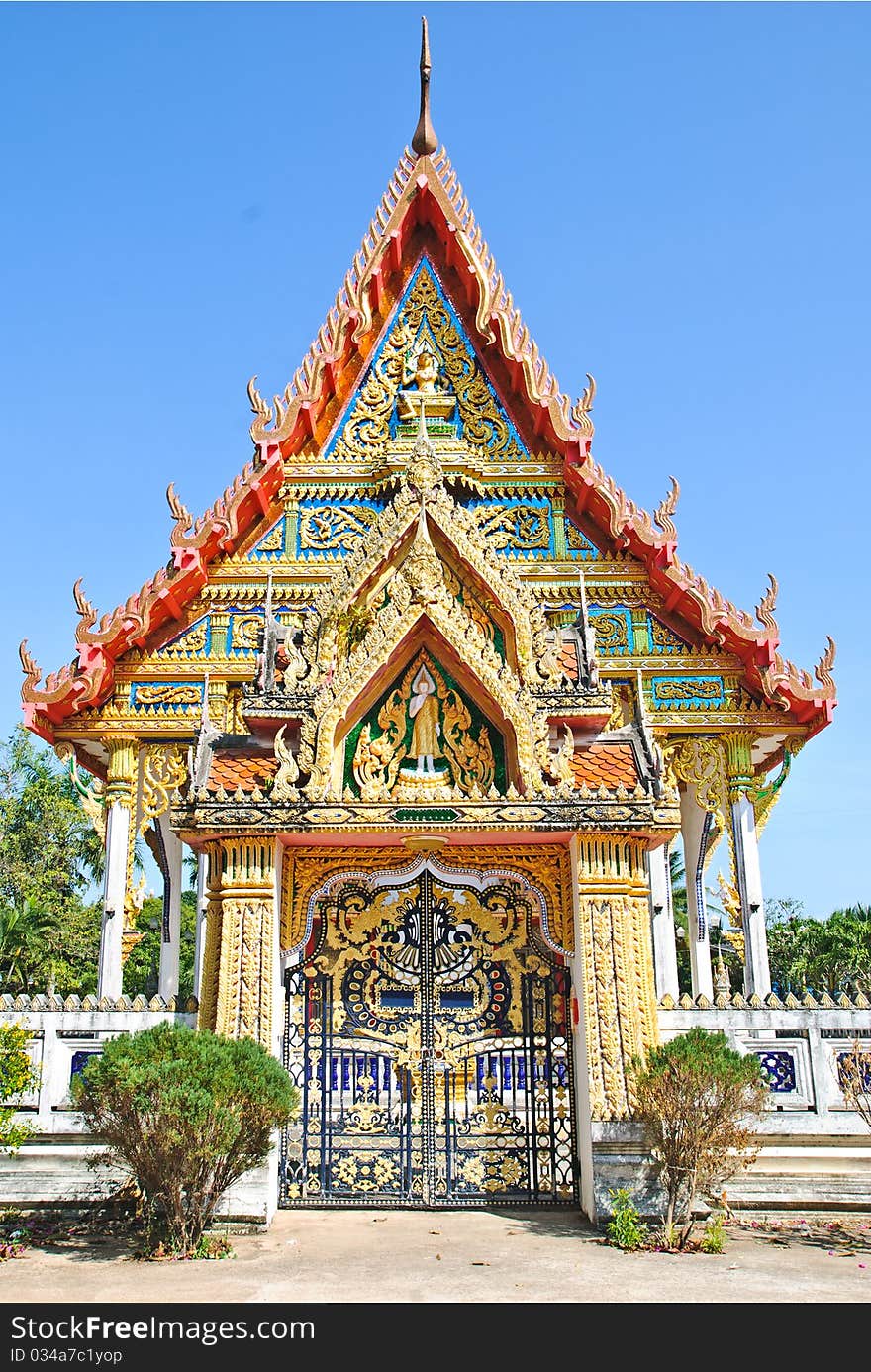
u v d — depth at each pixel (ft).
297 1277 31.17
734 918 62.90
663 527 65.51
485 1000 43.29
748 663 64.59
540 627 45.47
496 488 68.49
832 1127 41.32
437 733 44.06
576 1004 41.73
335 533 67.10
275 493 67.82
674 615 66.39
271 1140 38.45
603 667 65.21
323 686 43.24
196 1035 36.55
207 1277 31.12
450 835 41.39
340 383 70.08
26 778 154.61
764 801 67.62
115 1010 41.73
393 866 43.21
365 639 43.73
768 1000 42.57
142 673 64.59
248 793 42.47
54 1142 40.50
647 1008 40.27
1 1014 41.52
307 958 43.65
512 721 42.52
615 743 44.68
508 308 70.64
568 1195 42.14
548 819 40.70
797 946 178.40
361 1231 37.88
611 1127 38.91
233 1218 37.78
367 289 70.18
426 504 46.16
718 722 64.39
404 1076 46.01
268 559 66.85
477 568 45.73
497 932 43.68
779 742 68.13
